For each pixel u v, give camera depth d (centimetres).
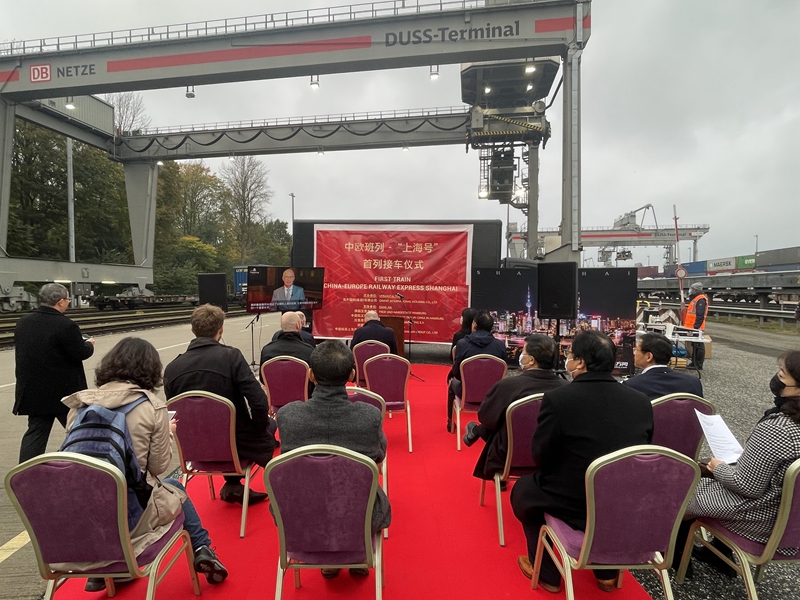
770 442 167
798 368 172
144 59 1288
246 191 3691
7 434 419
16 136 2338
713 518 194
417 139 1692
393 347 499
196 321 272
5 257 1634
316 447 156
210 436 245
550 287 624
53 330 300
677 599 205
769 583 218
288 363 357
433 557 230
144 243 2186
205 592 203
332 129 1745
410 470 338
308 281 709
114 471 146
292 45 1184
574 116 970
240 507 284
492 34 1068
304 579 212
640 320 966
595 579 212
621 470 153
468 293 741
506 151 1770
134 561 158
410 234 753
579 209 950
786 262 2642
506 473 246
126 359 176
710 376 687
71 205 2067
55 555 154
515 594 201
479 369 360
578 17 993
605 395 180
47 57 1347
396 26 1118
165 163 3139
